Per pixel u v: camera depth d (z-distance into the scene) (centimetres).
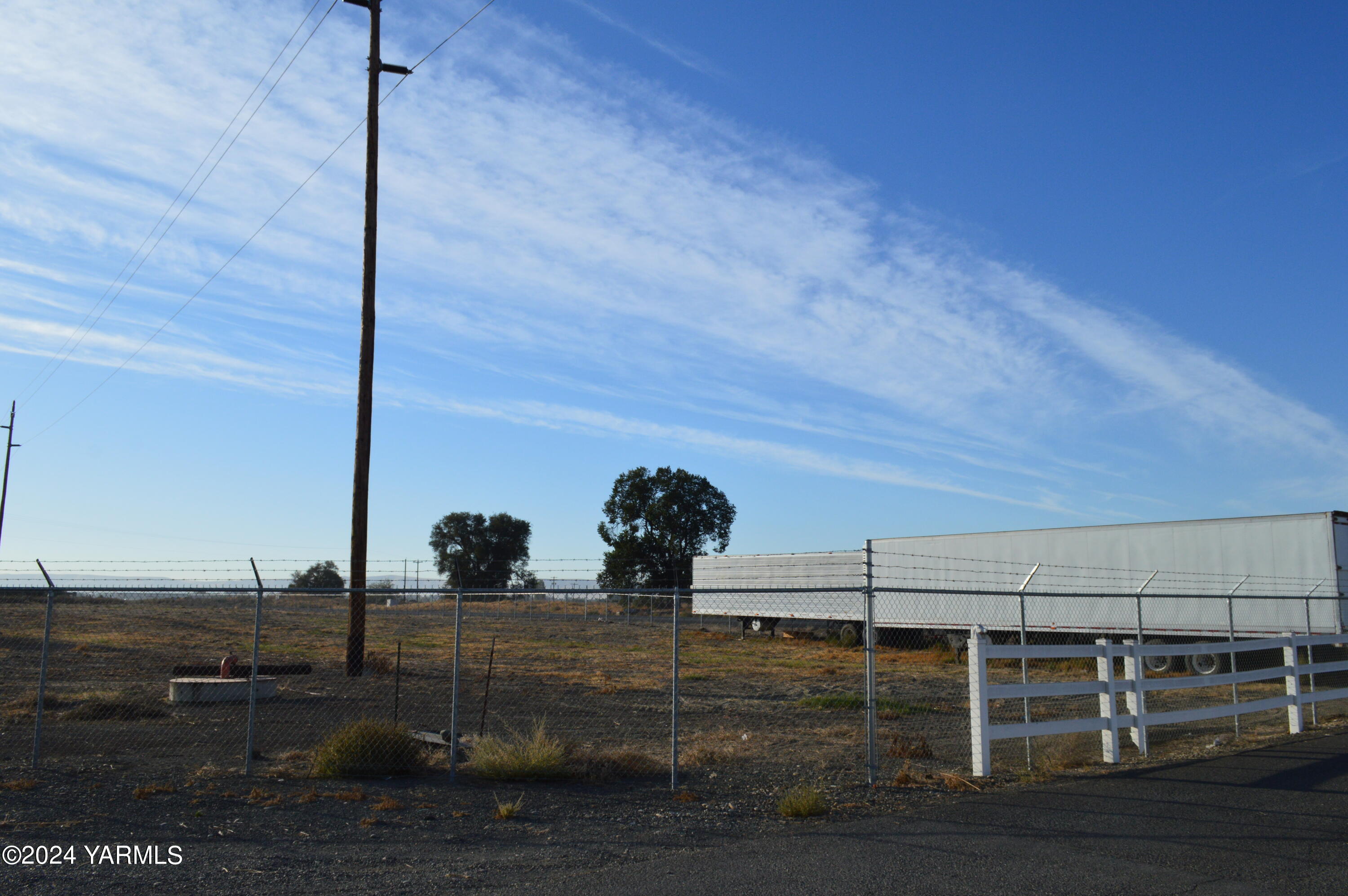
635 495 7056
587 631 4350
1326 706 1788
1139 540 2564
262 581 1248
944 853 700
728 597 4100
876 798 905
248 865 662
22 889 604
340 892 605
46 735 1278
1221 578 2386
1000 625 2914
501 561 7600
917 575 3222
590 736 1373
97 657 2417
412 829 771
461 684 2000
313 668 2216
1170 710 1762
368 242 1939
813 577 3734
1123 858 688
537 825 793
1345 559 2208
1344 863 677
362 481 1891
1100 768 1063
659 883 624
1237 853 703
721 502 7125
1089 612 2664
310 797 876
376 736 1014
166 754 1142
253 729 1003
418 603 2642
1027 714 1084
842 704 1766
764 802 890
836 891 607
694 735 1397
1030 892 607
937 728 1509
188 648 2780
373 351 1920
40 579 1367
